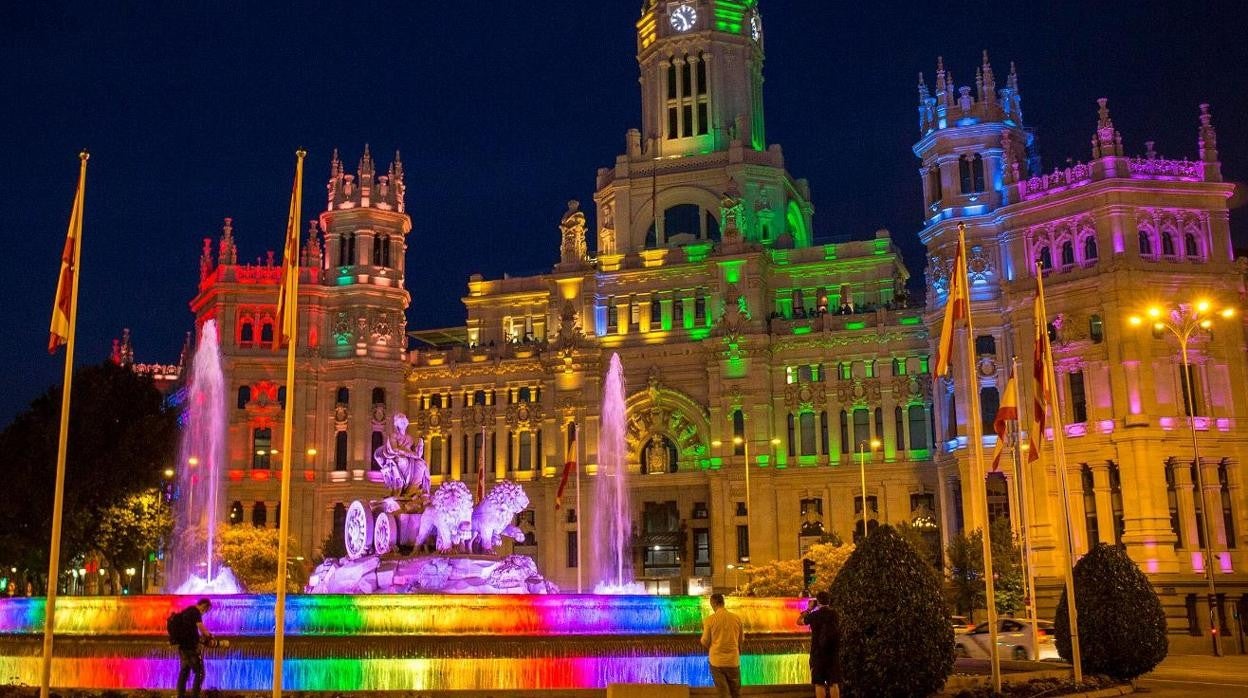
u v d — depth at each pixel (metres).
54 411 80.50
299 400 124.62
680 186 134.12
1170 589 84.56
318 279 128.38
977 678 40.72
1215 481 89.06
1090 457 90.62
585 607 41.62
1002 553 89.88
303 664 39.12
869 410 117.50
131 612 42.59
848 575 34.59
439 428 130.75
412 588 49.66
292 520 122.19
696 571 120.00
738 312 121.12
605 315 128.88
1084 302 93.19
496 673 39.22
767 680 41.53
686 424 123.06
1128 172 93.06
